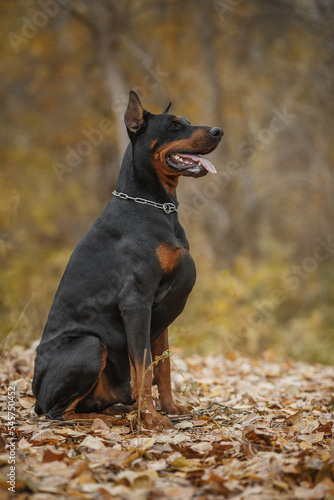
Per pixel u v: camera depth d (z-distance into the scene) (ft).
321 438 13.91
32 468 11.47
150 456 12.37
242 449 12.79
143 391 14.66
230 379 24.09
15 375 20.92
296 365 31.81
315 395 20.85
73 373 14.88
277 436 14.05
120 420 15.57
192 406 18.31
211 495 10.54
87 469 11.20
